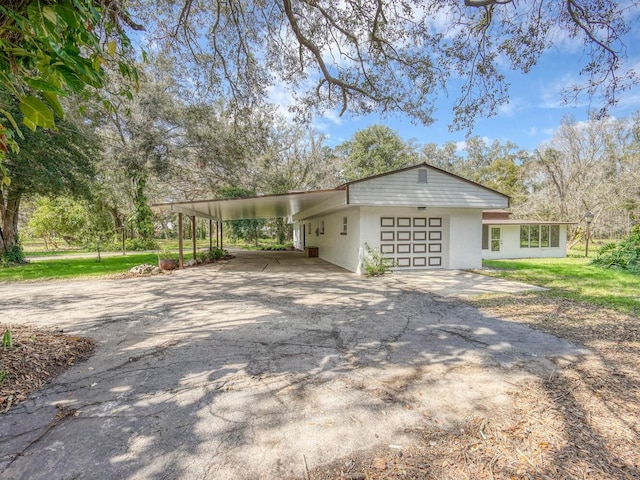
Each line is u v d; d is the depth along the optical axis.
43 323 5.09
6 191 13.36
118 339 4.35
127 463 1.98
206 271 11.82
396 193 10.14
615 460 1.98
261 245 29.70
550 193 23.27
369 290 7.95
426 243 11.62
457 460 1.99
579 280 9.09
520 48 5.87
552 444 2.13
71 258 17.20
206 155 17.91
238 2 6.28
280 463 1.97
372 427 2.34
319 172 28.22
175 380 3.12
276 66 7.66
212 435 2.26
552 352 3.80
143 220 22.64
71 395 2.82
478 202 10.79
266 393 2.86
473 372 3.27
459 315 5.56
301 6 6.46
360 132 33.59
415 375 3.21
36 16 1.37
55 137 12.59
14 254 14.05
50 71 1.47
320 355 3.76
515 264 13.25
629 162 21.73
